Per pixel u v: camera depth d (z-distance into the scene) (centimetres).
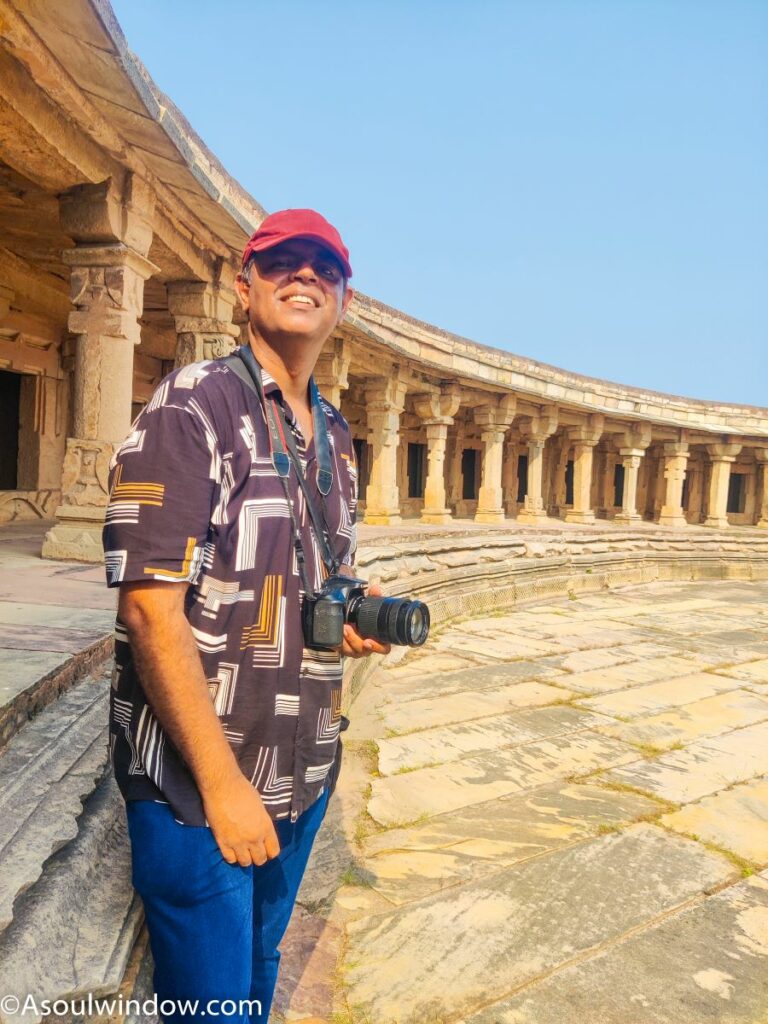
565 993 262
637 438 2102
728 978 275
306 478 160
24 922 145
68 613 363
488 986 264
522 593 1262
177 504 124
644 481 2661
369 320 1171
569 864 362
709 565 1805
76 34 383
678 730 594
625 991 265
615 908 321
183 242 688
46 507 1065
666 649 920
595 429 1941
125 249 561
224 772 127
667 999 261
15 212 645
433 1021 246
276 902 168
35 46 394
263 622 139
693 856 376
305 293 154
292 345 157
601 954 287
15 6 363
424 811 420
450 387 1467
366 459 1805
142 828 135
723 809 439
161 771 134
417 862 359
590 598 1391
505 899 326
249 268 160
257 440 143
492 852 372
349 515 175
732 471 2762
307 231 152
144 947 179
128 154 536
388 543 991
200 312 754
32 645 288
